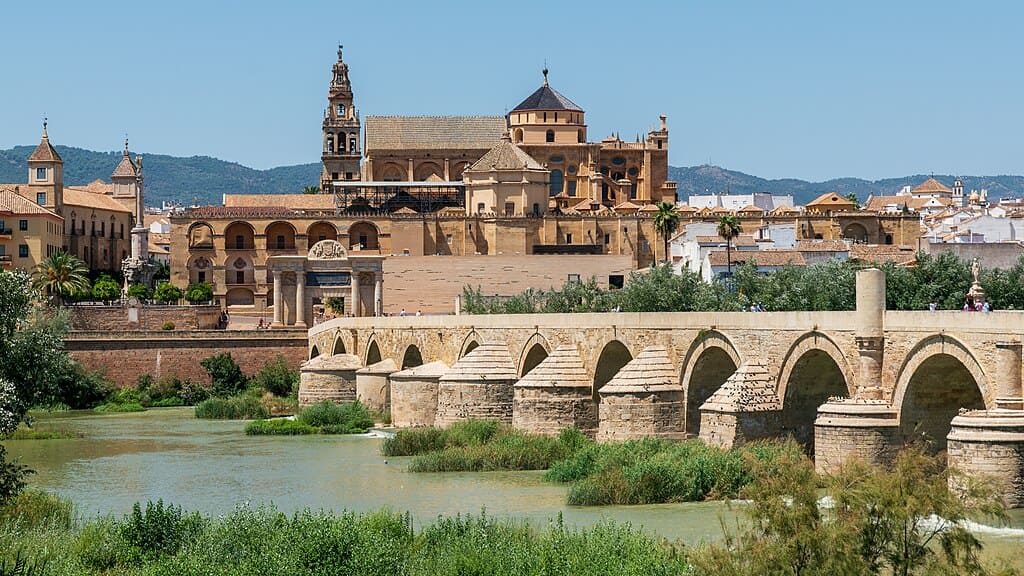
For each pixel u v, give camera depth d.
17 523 84.94
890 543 65.00
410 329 169.38
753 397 103.44
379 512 89.06
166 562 75.94
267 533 78.62
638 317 121.50
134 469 123.19
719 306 158.62
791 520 64.19
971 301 108.88
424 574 73.75
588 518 90.94
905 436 91.81
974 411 84.38
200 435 155.12
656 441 109.88
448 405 140.50
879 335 93.94
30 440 150.00
